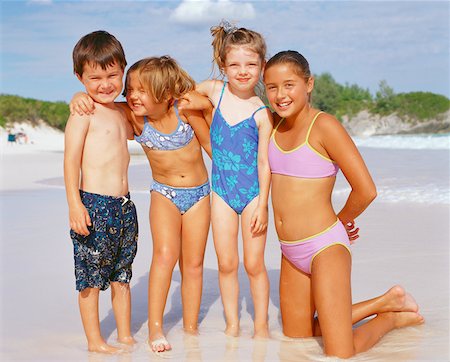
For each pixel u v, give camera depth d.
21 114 51.78
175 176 4.68
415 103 58.25
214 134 4.73
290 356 4.11
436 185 11.29
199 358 4.09
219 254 4.75
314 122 4.39
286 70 4.33
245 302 5.46
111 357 4.12
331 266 4.23
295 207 4.41
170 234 4.61
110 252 4.37
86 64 4.28
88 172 4.33
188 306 4.75
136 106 4.54
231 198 4.70
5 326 4.66
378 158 18.66
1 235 7.86
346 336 4.09
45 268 6.22
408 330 4.59
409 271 5.95
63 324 4.71
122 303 4.49
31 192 12.41
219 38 4.77
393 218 8.52
